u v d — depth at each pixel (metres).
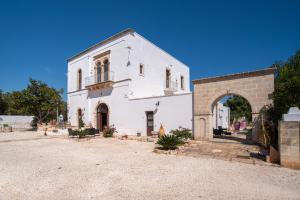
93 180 5.58
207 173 6.16
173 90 24.02
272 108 10.45
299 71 11.09
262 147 10.27
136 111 17.83
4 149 11.12
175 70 25.84
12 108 38.44
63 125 23.64
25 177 5.89
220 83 13.20
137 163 7.50
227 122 28.36
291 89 9.11
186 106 14.95
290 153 6.73
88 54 22.81
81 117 23.12
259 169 6.58
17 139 15.82
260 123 11.61
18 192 4.77
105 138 16.22
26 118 36.25
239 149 9.95
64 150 10.61
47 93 26.88
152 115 17.03
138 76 19.42
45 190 4.89
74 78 24.75
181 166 7.01
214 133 17.73
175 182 5.38
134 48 19.12
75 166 7.13
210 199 4.31
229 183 5.28
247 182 5.36
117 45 19.61
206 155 8.60
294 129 6.70
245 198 4.37
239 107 33.66
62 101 29.06
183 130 14.27
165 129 15.91
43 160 8.15
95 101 21.61
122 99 18.81
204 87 13.82
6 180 5.63
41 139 15.91
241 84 12.44
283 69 11.78
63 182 5.44
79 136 15.98
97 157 8.66
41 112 28.38
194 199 4.31
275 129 8.84
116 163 7.53
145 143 13.09
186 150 9.76
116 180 5.57
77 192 4.75
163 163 7.46
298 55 14.75
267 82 11.57
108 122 19.98
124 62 18.83
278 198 4.37
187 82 28.66
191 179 5.61
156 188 4.96
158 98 16.53
